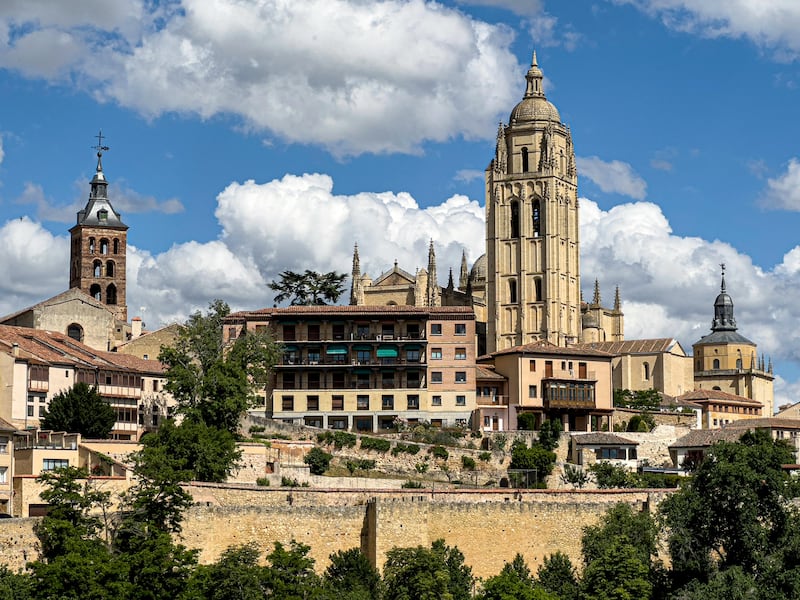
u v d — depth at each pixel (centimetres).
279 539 14812
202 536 14438
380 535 15038
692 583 14862
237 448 17962
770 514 15875
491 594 14088
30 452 16500
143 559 13025
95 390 19562
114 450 17375
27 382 19575
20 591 12375
